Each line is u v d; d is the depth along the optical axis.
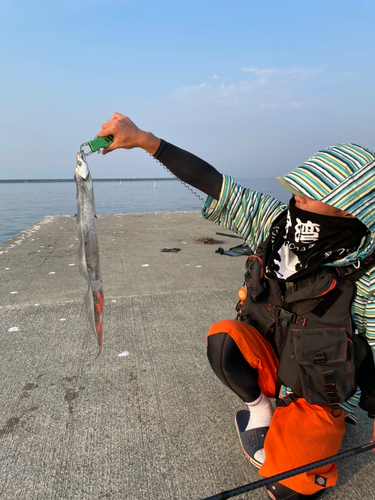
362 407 1.40
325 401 1.28
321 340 1.27
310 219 1.23
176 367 2.26
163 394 2.01
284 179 1.27
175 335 2.67
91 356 2.39
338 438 1.31
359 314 1.32
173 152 1.42
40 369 2.24
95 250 1.30
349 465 1.54
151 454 1.60
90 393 2.02
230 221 1.57
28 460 1.56
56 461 1.56
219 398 1.98
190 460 1.56
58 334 2.68
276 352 1.59
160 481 1.46
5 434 1.71
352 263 1.28
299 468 1.17
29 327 2.79
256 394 1.56
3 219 16.80
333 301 1.29
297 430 1.29
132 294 3.50
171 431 1.74
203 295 3.46
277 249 1.39
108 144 1.33
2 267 4.50
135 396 1.99
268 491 1.33
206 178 1.48
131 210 20.80
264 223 1.53
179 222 8.42
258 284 1.46
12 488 1.43
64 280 3.95
